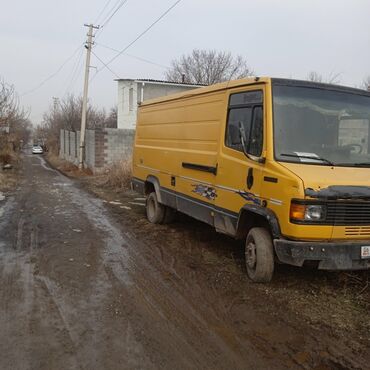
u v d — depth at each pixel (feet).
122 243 24.79
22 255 21.97
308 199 14.97
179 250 23.27
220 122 20.52
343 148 17.53
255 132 17.78
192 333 13.51
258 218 18.42
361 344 12.99
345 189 15.30
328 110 17.85
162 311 15.14
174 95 26.25
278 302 16.07
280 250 15.81
